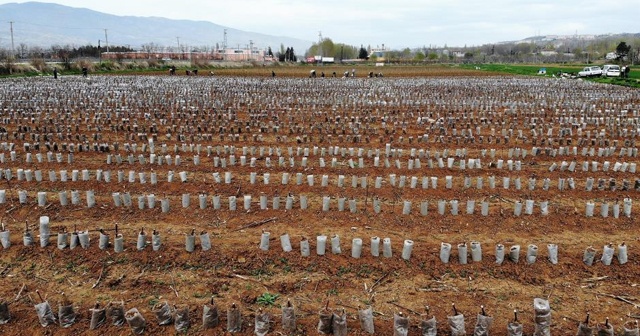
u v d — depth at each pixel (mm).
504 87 40438
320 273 8547
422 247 9367
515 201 12102
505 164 15336
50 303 7684
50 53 103312
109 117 23312
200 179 13727
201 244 9188
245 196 11305
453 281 8328
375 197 12320
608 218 10961
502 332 6934
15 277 8445
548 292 8023
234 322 6867
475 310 7516
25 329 7023
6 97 29562
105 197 12180
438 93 35500
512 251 8727
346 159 15977
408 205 11031
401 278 8406
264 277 8438
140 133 19828
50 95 30938
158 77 53312
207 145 17828
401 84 44188
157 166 14992
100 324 7039
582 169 14672
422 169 14797
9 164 15102
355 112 25859
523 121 22906
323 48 144875
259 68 78625
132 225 10492
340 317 6746
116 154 16312
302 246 8922
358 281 8312
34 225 10500
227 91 35781
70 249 9172
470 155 16625
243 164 14992
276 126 21125
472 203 11016
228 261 8883
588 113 25359
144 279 8328
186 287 8109
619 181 13820
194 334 6906
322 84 43812
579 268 8711
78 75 55281
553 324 7156
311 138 19094
